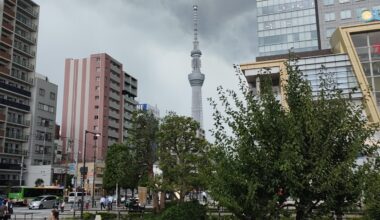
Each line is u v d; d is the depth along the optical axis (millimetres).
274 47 86062
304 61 51062
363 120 8039
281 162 7594
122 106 118812
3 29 75750
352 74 48531
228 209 8250
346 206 7707
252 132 8141
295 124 7836
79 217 36938
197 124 28312
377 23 50719
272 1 88625
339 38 53344
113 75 115375
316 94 8883
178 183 26750
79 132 109438
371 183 7281
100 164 94188
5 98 75625
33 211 49500
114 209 52906
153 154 32938
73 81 112875
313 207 7930
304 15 85188
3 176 72438
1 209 31969
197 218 21953
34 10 85562
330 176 7289
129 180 33969
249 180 7906
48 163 84812
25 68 81062
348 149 7688
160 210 29875
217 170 8320
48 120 85812
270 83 8891
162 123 28812
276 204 8031
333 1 80062
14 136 76875
